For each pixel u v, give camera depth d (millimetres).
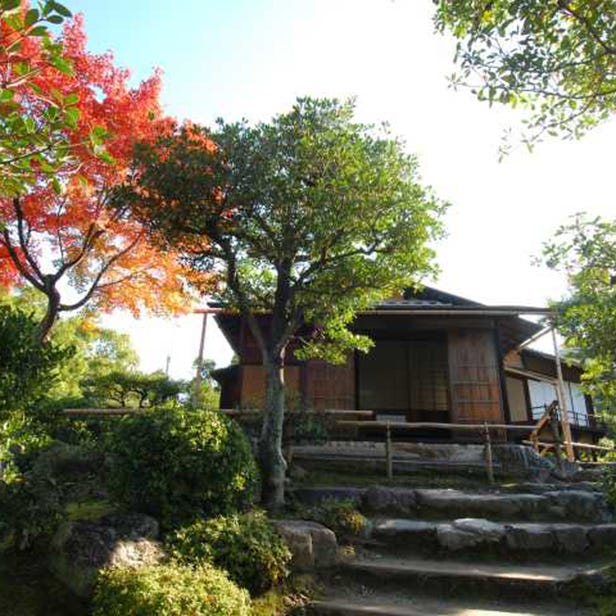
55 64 2783
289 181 7570
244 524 5441
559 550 6227
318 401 11750
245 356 12125
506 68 4309
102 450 7031
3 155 2867
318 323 9086
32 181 3020
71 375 16875
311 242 7789
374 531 6492
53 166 2971
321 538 5812
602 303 4648
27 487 5102
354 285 7969
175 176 7414
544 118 4727
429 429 13422
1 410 4230
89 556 4543
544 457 10211
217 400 21141
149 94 9266
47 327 9438
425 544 6328
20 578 4621
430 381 14375
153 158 7711
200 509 5688
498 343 12156
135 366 26078
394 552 6254
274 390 7754
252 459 6480
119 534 4906
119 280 10328
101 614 3809
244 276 9031
